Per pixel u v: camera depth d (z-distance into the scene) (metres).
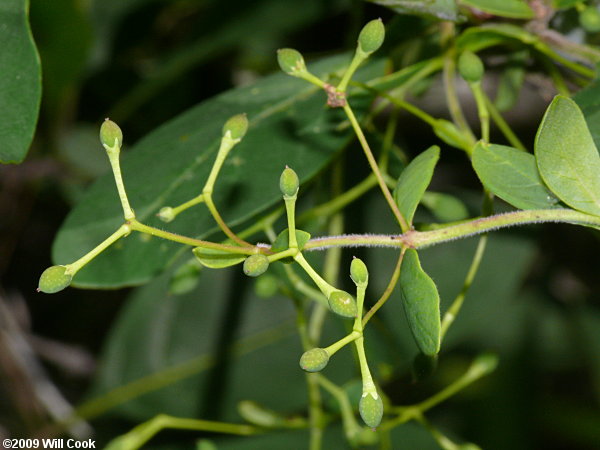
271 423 0.35
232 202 0.31
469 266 0.41
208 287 0.43
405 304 0.27
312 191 0.39
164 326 0.44
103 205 0.32
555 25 0.33
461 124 0.33
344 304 0.26
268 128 0.32
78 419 0.45
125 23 0.46
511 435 0.47
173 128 0.33
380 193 0.40
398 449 0.42
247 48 0.45
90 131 0.47
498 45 0.34
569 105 0.27
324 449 0.42
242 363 0.43
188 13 0.46
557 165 0.27
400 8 0.31
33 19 0.41
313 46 0.44
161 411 0.43
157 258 0.31
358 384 0.34
